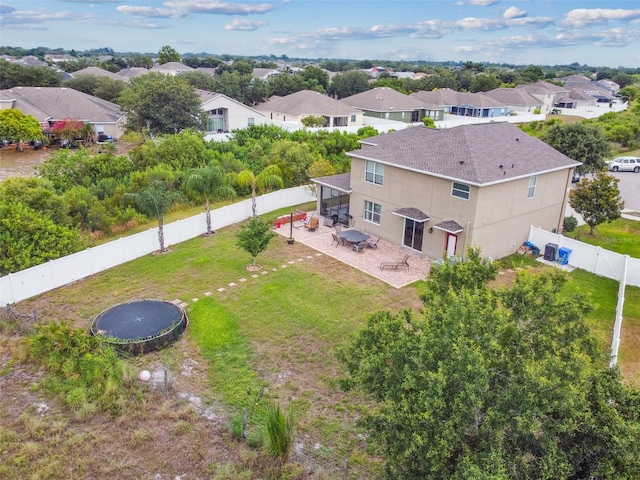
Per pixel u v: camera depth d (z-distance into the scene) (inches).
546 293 405.1
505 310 404.8
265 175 1278.3
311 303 790.5
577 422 330.6
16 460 459.8
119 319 703.1
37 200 977.5
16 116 1921.8
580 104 3641.7
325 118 2332.7
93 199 1147.3
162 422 521.7
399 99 2758.4
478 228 912.9
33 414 528.4
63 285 848.3
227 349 659.4
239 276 888.3
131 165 1440.7
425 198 981.2
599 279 903.1
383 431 365.1
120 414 530.0
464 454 329.1
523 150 1038.4
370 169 1091.9
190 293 819.4
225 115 2390.5
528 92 3496.6
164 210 1018.1
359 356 429.4
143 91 2154.3
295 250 1024.9
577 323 396.5
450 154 976.3
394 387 358.9
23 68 2984.7
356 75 3902.6
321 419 533.0
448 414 333.1
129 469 458.6
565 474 317.4
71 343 611.5
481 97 3029.0
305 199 1387.8
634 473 311.3
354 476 457.7
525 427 321.4
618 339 644.1
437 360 348.2
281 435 456.1
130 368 592.1
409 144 1077.1
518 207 977.5
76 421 519.8
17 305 773.9
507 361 358.6
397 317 438.0
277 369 618.8
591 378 350.0
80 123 2068.2
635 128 2340.1
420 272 924.0
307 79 3932.1
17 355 622.2
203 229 1119.6
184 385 585.0
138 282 862.5
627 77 6314.0
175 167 1472.7
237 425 504.7
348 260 975.0
